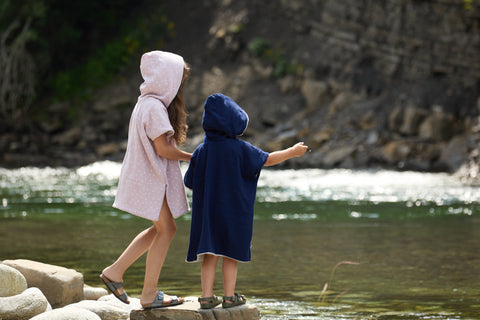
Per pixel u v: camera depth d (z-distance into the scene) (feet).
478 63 119.55
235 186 18.75
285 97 127.75
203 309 19.01
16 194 71.92
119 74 141.69
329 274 30.45
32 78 135.23
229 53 138.10
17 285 20.68
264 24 140.87
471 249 37.63
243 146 19.01
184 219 53.78
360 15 131.13
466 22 121.49
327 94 124.77
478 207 59.67
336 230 46.52
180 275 30.07
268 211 58.29
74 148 126.31
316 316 22.24
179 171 19.42
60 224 49.34
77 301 22.39
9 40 139.74
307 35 136.46
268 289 27.07
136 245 19.70
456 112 113.19
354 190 75.46
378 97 121.29
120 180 19.16
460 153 99.45
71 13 148.97
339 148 110.52
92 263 32.94
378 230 46.32
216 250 18.56
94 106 133.39
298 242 40.86
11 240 40.98
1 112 132.67
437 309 23.38
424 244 39.68
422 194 70.85
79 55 147.74
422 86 121.08
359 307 23.68
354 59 128.57
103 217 53.88
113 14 152.15
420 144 106.63
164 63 19.07
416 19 126.11
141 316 19.15
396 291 26.55
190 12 149.59
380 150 108.06
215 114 19.08
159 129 18.43
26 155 120.37
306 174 96.58
